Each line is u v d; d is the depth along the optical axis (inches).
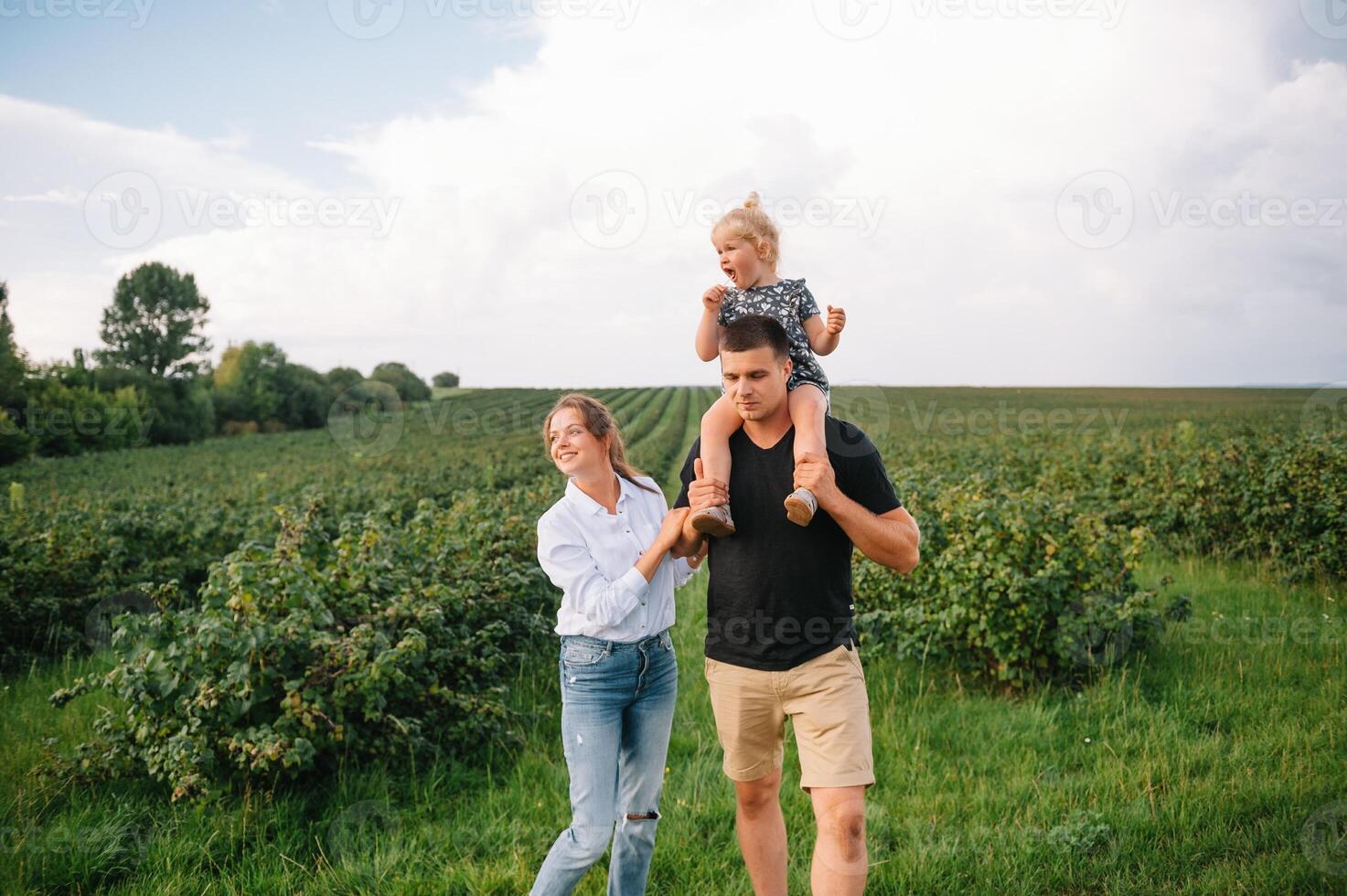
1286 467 316.2
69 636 270.4
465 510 301.6
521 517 293.7
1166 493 366.9
